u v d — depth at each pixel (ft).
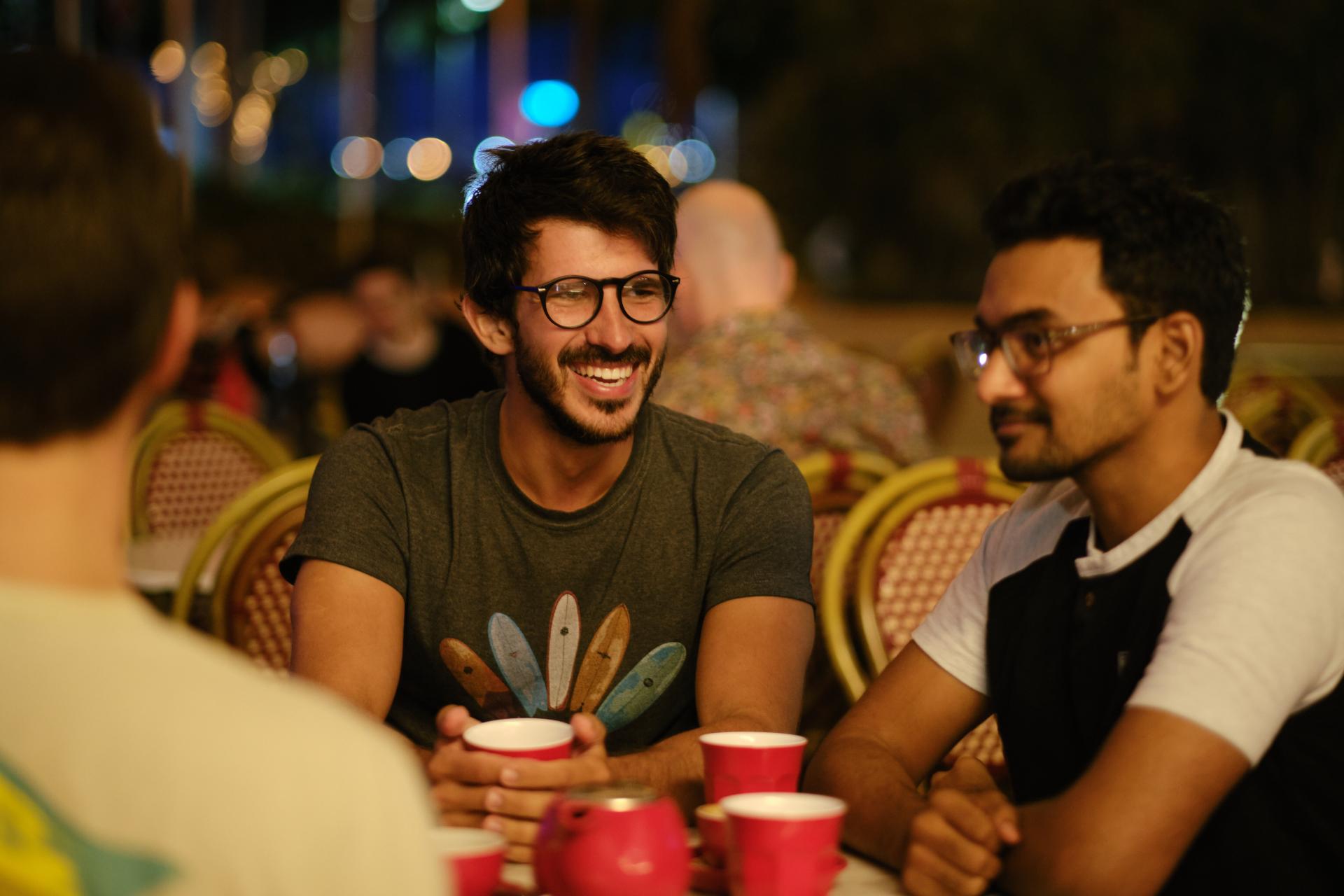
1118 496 5.13
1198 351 4.93
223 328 19.83
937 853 4.65
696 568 6.72
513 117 107.45
